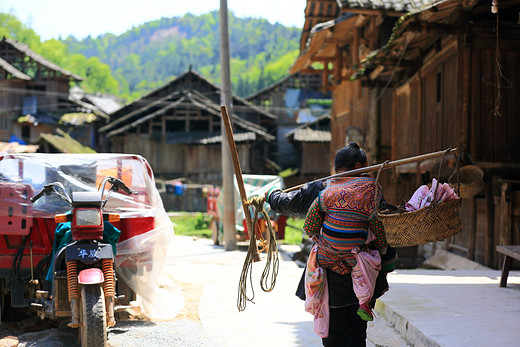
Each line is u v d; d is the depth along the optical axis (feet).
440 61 38.55
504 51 33.32
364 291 10.94
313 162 141.69
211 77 568.82
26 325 18.81
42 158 19.16
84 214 15.55
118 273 18.57
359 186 11.32
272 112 168.45
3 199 17.39
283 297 22.98
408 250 41.96
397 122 51.24
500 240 31.42
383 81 50.72
